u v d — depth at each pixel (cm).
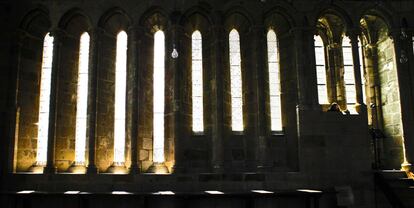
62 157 1778
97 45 1798
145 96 1828
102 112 1802
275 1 1808
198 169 1742
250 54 1864
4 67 1791
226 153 1772
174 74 1761
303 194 1520
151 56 1886
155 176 1669
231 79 1883
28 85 1838
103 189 1662
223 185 1662
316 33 1884
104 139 1794
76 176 1680
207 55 1870
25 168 1781
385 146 1891
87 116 1750
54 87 1759
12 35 1814
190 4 1805
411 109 1761
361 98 1741
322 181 1661
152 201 1608
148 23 1878
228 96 1823
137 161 1719
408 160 1720
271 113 1853
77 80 1878
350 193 1611
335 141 1692
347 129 1705
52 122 1733
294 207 1638
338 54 1970
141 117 1791
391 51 1866
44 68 1909
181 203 1609
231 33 1933
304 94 1736
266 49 1830
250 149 1781
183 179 1667
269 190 1619
